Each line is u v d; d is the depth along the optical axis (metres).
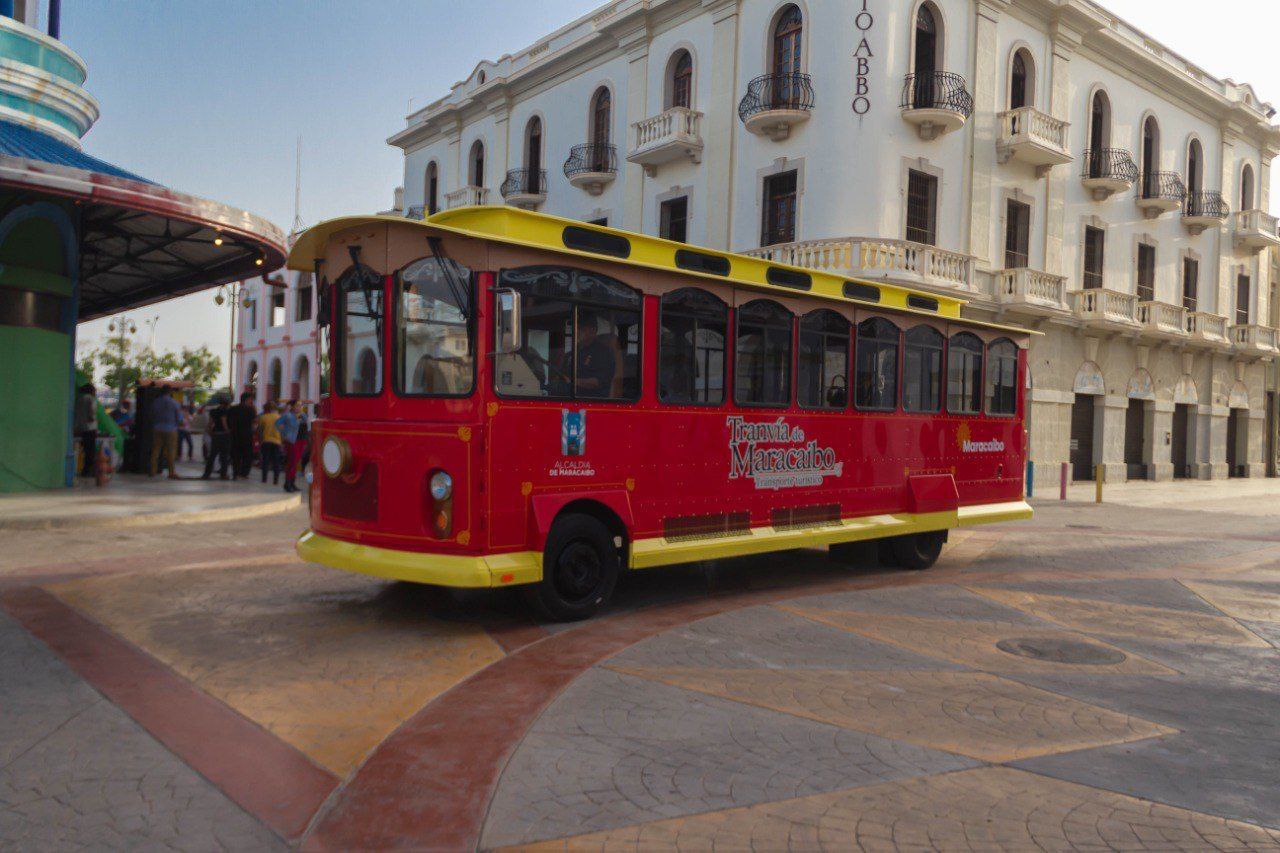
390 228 7.20
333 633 6.84
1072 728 4.99
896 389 10.73
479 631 7.01
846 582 9.84
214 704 5.12
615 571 7.83
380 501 7.11
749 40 22.92
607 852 3.45
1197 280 32.22
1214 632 7.61
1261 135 34.50
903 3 21.47
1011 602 8.65
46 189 11.39
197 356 62.78
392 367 7.14
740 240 23.20
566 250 7.33
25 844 3.42
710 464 8.59
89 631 6.58
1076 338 26.91
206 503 13.52
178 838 3.51
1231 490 27.34
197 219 12.72
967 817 3.80
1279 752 4.71
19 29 14.26
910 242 21.00
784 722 4.95
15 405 14.38
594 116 27.80
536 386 7.16
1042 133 24.14
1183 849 3.56
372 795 3.94
